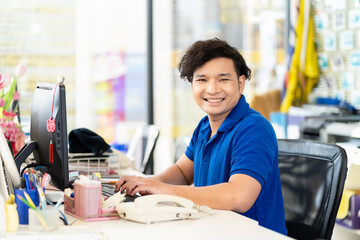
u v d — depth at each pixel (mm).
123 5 5090
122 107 5156
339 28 4340
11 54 4723
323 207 1659
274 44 5344
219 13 5285
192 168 2057
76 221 1421
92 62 5047
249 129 1678
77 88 5031
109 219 1440
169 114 5234
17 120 2447
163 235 1272
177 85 5223
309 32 4547
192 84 1797
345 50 4293
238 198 1541
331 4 4406
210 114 1778
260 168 1595
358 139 3355
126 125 5164
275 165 1707
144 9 5129
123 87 5148
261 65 5344
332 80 4445
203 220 1422
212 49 1731
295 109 4383
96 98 5102
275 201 1695
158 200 1418
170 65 5207
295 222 1745
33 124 1825
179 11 5199
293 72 4523
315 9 4578
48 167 1714
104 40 5070
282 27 5336
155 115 5207
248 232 1296
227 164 1717
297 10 4523
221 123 1808
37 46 4812
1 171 1382
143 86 5184
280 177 1829
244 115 1754
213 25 5277
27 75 4773
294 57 4531
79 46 4984
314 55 4559
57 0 4875
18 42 4738
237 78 1770
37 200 1417
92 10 5004
